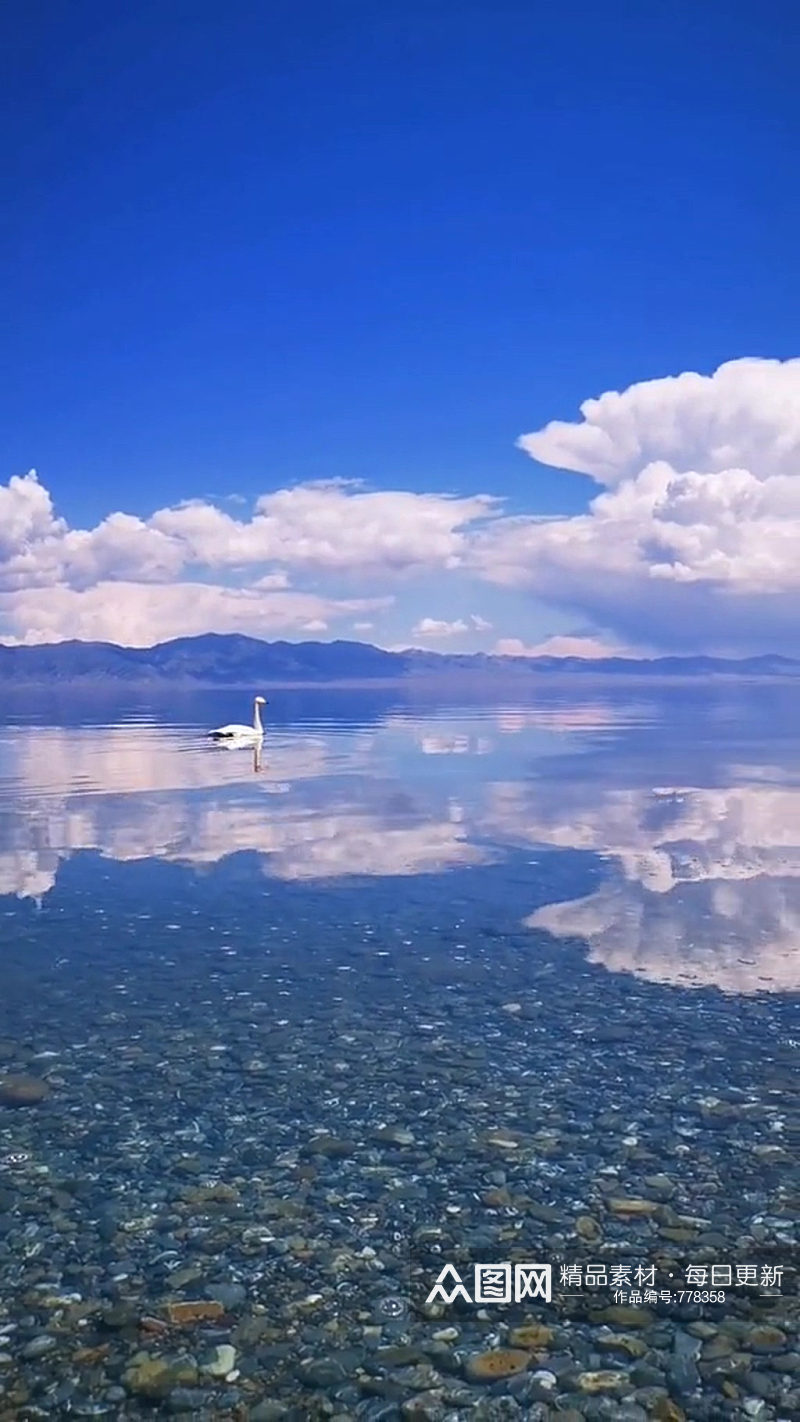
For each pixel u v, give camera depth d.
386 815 34.09
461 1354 7.82
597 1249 9.11
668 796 38.47
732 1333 8.02
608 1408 7.26
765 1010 15.16
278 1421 7.19
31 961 18.12
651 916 20.58
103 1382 7.57
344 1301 8.45
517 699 176.50
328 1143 11.12
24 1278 8.79
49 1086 12.71
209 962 17.95
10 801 37.94
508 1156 10.79
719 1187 10.12
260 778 45.41
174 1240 9.33
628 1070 13.00
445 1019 14.97
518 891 22.94
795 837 29.27
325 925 20.33
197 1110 12.00
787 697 183.88
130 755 59.47
